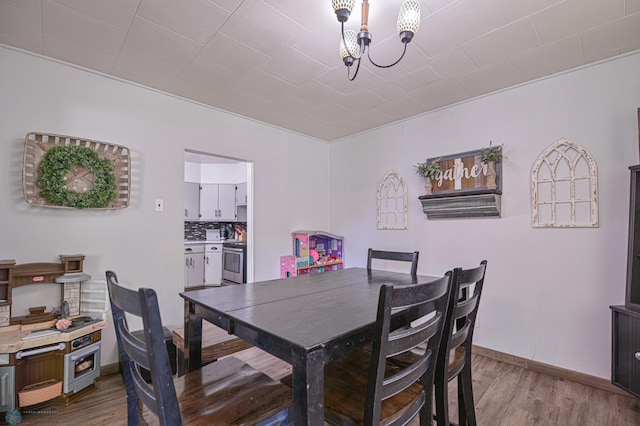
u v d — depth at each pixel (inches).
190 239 235.9
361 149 156.7
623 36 76.8
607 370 85.0
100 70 94.7
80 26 73.8
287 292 65.1
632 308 74.2
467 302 56.9
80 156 89.7
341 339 39.3
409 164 135.3
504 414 73.9
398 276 86.5
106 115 97.7
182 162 114.8
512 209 104.0
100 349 87.2
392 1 64.5
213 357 75.4
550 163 96.6
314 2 66.0
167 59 88.9
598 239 87.7
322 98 115.2
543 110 98.3
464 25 72.9
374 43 80.4
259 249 141.2
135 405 42.5
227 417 38.3
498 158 106.7
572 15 69.3
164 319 107.6
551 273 95.6
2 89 81.2
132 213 102.1
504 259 105.3
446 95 112.0
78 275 86.4
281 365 79.7
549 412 74.7
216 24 73.4
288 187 153.4
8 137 81.7
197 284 213.0
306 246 149.8
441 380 51.5
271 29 75.3
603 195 87.4
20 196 83.1
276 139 148.4
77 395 79.1
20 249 82.7
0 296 77.9
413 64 90.9
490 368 99.1
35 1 65.0
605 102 87.7
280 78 100.2
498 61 89.1
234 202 239.3
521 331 100.7
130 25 73.6
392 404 43.4
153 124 107.7
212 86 105.8
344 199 164.6
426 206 124.0
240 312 49.5
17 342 70.4
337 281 78.7
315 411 35.4
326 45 82.0
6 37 78.0
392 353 37.9
